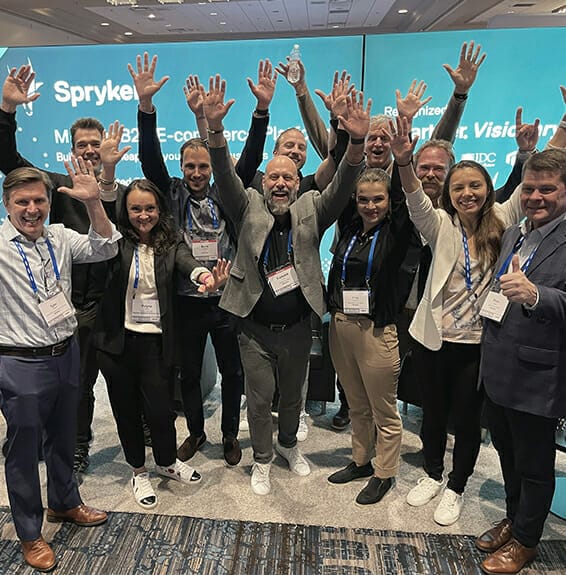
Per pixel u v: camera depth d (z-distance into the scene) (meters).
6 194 1.83
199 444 2.93
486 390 1.92
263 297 2.29
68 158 4.34
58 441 2.12
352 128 2.04
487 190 2.02
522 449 1.87
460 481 2.33
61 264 1.98
